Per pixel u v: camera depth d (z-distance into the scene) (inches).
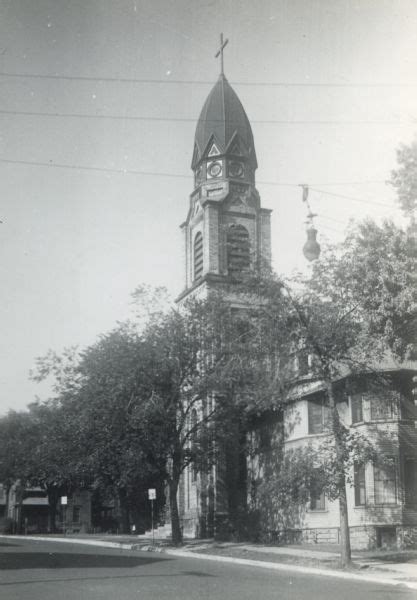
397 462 1409.9
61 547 1558.8
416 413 1441.9
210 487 2050.9
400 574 950.4
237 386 1644.9
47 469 2336.4
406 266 1138.7
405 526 1387.8
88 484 2721.5
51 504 3058.6
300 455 1206.9
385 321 1165.1
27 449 2864.2
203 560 1192.2
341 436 1133.1
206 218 2250.2
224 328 1665.8
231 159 2331.4
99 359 1657.2
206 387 1627.7
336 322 1150.3
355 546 1440.7
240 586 762.8
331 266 1147.3
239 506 1991.9
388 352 1439.5
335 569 1015.6
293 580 855.7
